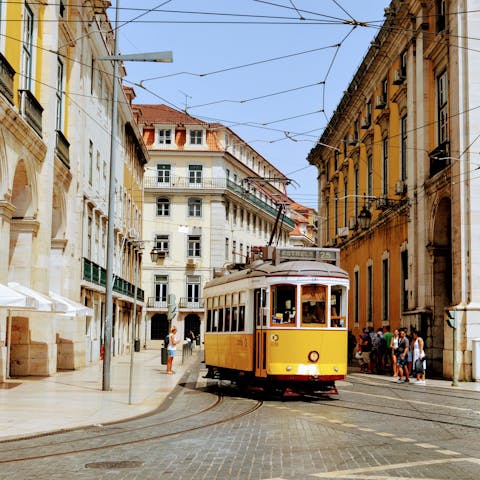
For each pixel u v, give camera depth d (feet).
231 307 57.16
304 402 48.11
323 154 155.84
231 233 200.85
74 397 49.55
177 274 191.42
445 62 76.48
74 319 78.74
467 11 68.44
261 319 50.39
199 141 195.62
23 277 63.00
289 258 52.08
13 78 56.80
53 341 68.64
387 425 35.60
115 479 22.90
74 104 80.43
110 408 43.47
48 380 63.26
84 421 37.29
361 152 117.50
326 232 152.76
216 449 28.60
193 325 190.90
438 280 79.10
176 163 193.57
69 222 78.74
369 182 112.27
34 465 25.48
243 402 48.62
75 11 80.02
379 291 102.94
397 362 70.23
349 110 125.08
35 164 63.62
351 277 123.54
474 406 44.83
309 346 49.08
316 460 25.99
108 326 55.36
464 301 68.74
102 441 31.09
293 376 48.70
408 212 86.69
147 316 190.08
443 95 78.28
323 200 157.58
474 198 68.90
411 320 82.28
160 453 27.78
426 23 81.61
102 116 102.89
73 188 79.25
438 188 77.05
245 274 54.34
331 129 140.56
